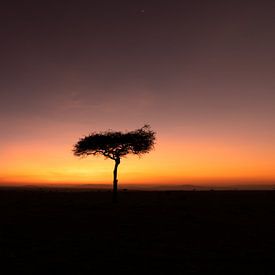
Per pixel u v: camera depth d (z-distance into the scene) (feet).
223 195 209.56
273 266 47.50
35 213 110.11
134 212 112.37
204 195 211.41
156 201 161.38
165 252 55.06
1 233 72.02
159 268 46.16
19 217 99.04
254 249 57.52
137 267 46.52
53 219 94.63
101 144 159.94
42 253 54.13
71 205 139.74
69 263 48.26
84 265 47.29
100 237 67.72
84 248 57.67
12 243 61.77
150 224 85.35
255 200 163.32
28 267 46.24
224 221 90.43
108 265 47.39
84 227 80.59
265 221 90.58
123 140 161.17
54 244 60.90
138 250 56.29
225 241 64.23
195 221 90.48
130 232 73.72
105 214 106.83
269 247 59.16
